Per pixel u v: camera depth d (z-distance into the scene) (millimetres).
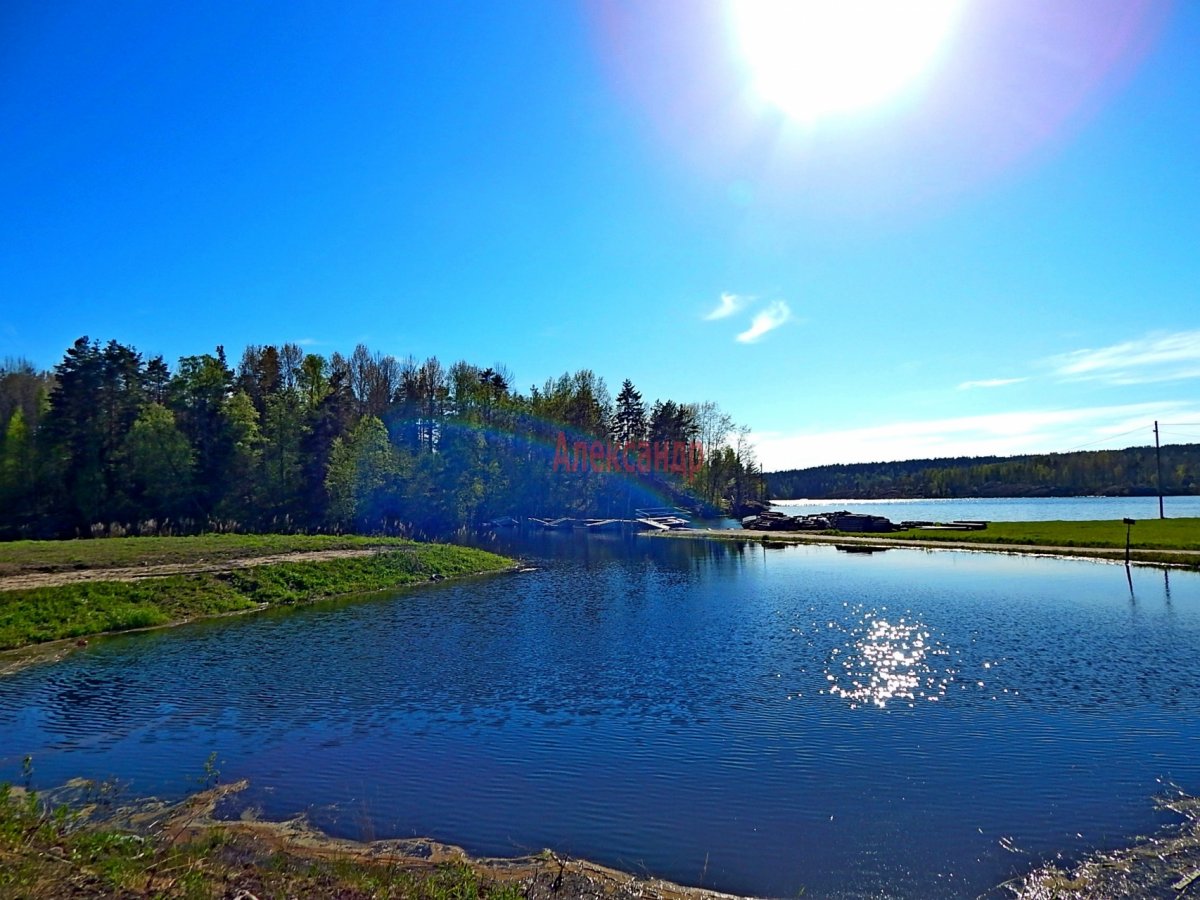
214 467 61062
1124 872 8156
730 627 23547
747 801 10234
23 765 11492
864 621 24328
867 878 8156
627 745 12539
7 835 7918
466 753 12250
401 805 10227
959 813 9773
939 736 12781
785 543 63250
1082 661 18250
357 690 16297
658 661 18859
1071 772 11086
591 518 96375
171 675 17719
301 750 12453
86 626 22859
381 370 95125
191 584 28094
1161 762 11438
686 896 7812
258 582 30281
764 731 13180
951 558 47281
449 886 7652
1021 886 7918
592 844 9031
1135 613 25422
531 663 18781
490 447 82562
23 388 75000
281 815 9891
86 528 52469
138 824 9484
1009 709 14305
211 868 7828
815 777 11047
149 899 6551
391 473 64500
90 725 13867
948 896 7762
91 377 55500
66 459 53844
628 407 117875
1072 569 39812
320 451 67062
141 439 55156
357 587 33281
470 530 75000
